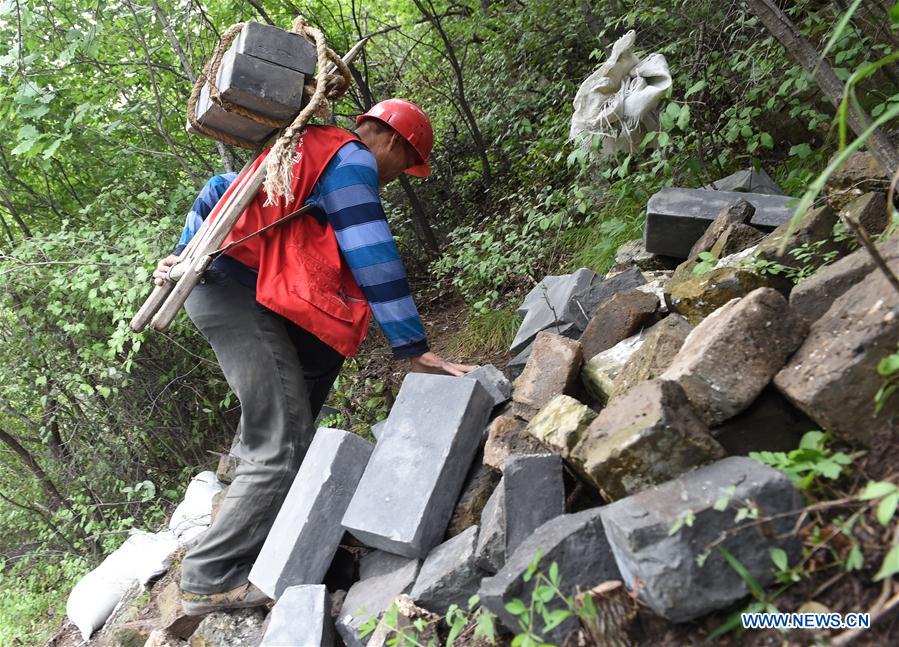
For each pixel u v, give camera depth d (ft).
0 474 21.18
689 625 4.94
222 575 8.57
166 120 19.03
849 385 5.15
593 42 19.92
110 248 15.53
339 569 8.45
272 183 8.04
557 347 8.20
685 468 5.26
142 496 17.89
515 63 22.00
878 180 8.63
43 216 20.22
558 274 14.76
